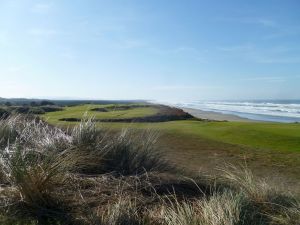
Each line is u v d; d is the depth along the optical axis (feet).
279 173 40.16
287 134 75.31
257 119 166.81
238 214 16.93
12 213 17.93
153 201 20.06
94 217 17.56
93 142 26.73
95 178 22.44
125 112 112.16
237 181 23.62
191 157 47.62
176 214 17.48
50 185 19.62
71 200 19.40
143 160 26.27
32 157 22.65
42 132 31.32
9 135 30.50
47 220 17.58
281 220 18.02
